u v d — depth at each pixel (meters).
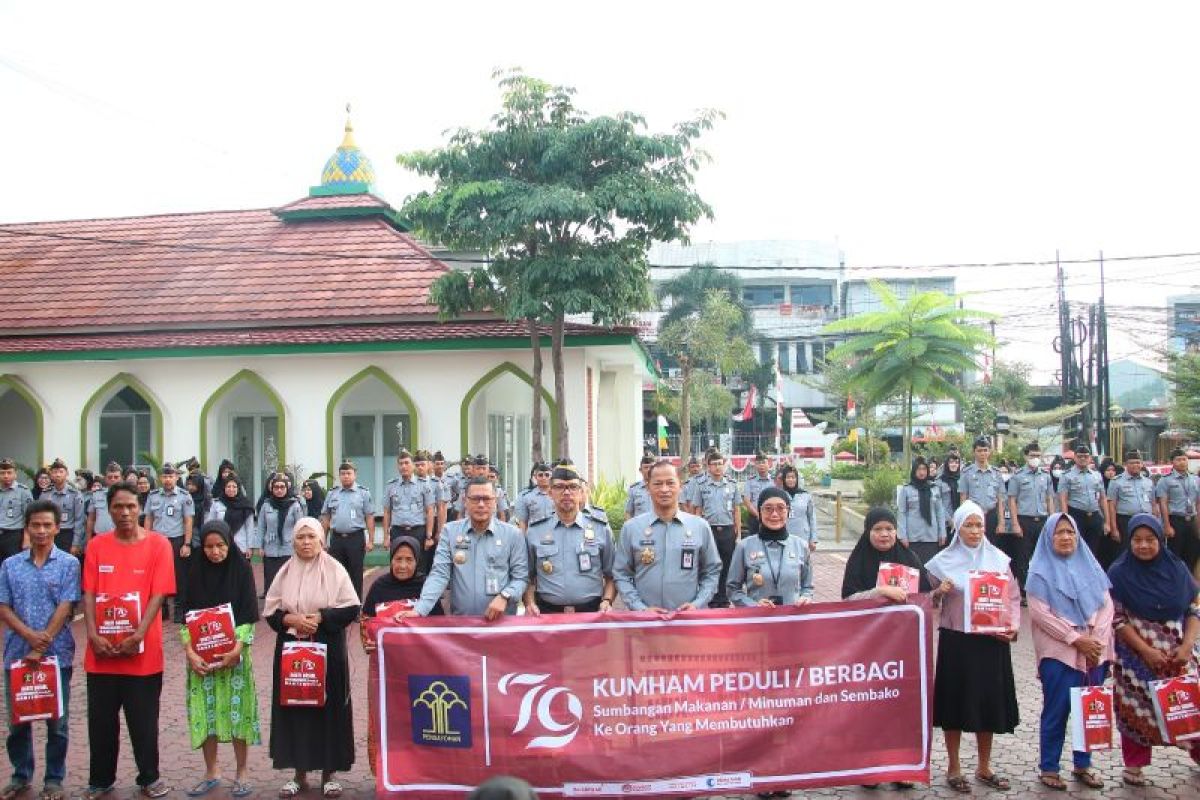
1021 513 13.69
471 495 6.56
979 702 6.36
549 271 14.71
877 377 21.94
